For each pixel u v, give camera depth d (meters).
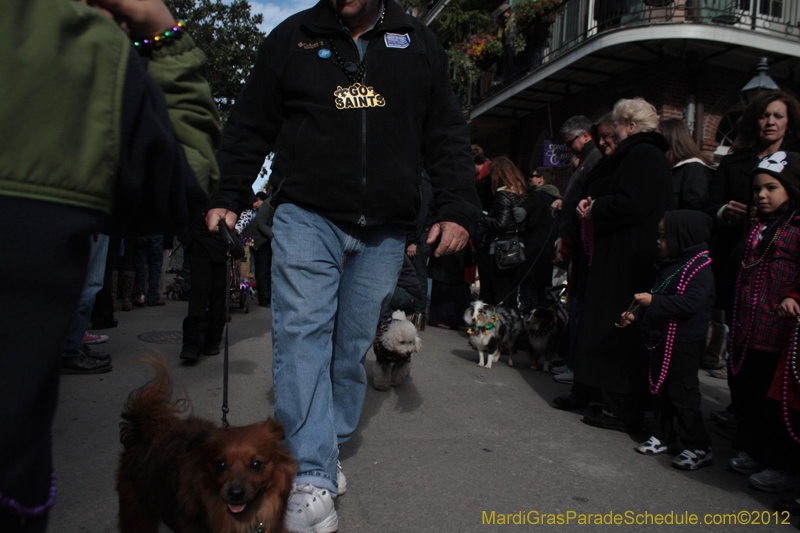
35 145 0.76
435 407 4.12
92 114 0.82
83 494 2.50
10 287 0.75
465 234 2.58
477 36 14.45
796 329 2.78
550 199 6.70
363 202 2.32
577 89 12.92
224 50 19.84
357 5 2.29
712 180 4.23
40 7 0.79
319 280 2.34
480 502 2.62
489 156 17.61
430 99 2.63
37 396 0.78
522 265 6.54
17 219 0.75
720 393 4.93
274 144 2.56
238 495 1.65
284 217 2.41
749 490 2.94
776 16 10.81
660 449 3.40
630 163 3.71
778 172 3.14
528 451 3.33
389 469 2.96
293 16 2.53
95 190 0.83
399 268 2.63
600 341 3.79
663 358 3.29
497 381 5.06
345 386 2.62
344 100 2.29
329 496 2.18
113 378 4.34
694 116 10.55
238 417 3.59
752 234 3.34
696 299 3.14
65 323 0.81
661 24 9.57
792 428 2.87
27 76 0.76
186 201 1.03
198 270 4.96
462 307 7.84
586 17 12.03
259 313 8.36
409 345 4.33
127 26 1.03
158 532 2.10
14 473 0.77
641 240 3.67
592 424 3.86
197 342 4.87
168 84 1.05
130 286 7.90
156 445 1.92
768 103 3.83
